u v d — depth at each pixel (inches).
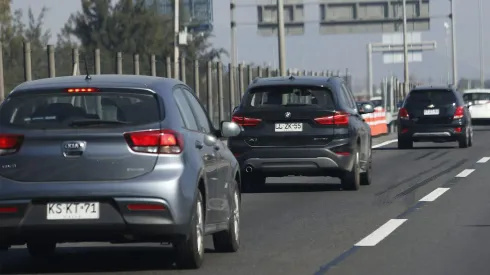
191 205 1178.0
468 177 2581.2
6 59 3444.9
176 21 5300.2
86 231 1152.8
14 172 1157.7
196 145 1229.1
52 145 1157.7
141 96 1196.5
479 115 6136.8
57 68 3198.8
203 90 4448.8
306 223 1705.2
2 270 1254.9
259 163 2185.0
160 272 1222.3
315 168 2177.7
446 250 1373.0
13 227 1151.0
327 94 2194.9
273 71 5118.1
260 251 1390.3
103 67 3501.5
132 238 1167.0
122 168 1156.5
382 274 1192.2
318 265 1263.5
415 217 1755.7
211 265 1267.2
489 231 1561.3
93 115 1187.3
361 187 2362.2
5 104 1194.0
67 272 1237.1
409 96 3983.8
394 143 4407.0
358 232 1573.6
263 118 2185.0
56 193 1145.4
